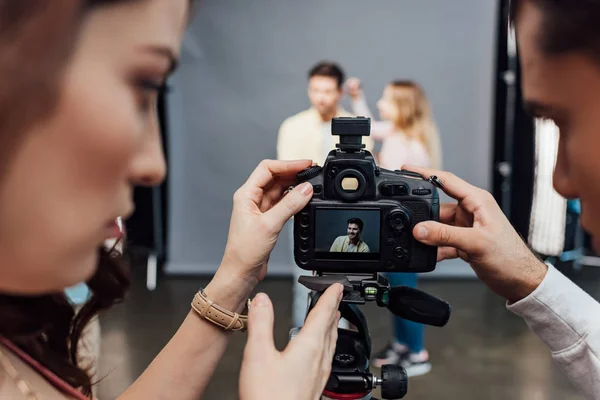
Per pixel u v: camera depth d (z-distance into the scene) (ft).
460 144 13.93
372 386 2.53
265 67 13.96
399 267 2.75
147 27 1.48
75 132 1.40
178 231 14.64
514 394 8.47
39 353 2.21
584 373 2.76
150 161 1.63
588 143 1.59
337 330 2.59
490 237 2.77
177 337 2.75
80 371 2.32
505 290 2.93
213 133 14.26
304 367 2.08
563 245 14.37
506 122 14.28
